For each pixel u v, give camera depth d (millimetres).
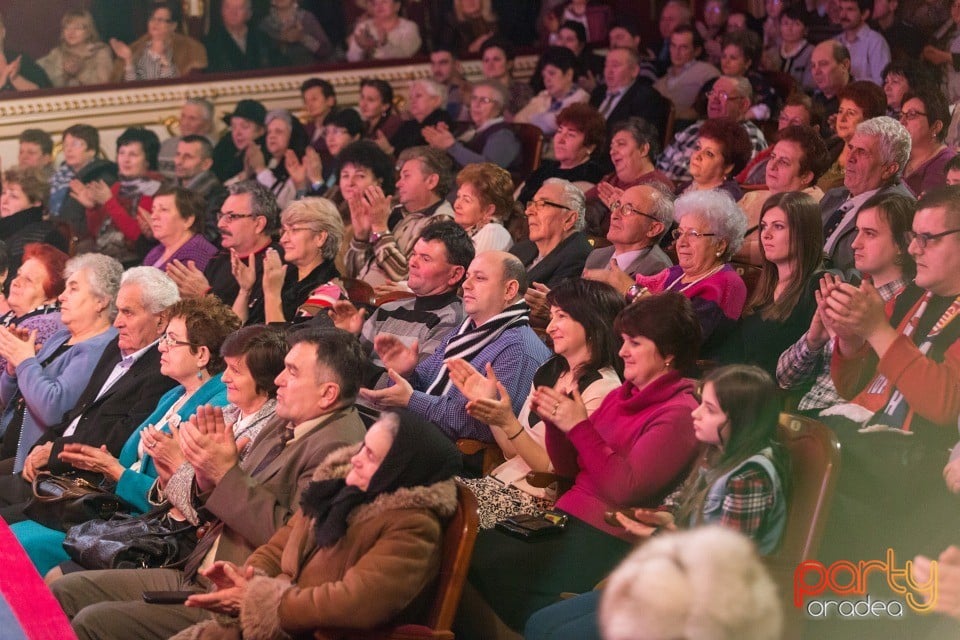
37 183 8375
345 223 7570
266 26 9648
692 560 3148
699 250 4453
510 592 3598
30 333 5957
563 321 4031
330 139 8133
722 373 3289
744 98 6777
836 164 5457
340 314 5109
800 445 3229
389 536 3238
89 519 4582
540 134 7738
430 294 5137
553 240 5434
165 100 9375
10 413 5918
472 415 4039
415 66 9711
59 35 9211
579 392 4016
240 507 3740
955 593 3234
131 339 5293
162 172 8953
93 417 5152
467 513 3307
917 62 5668
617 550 3580
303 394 3859
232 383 4297
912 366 3578
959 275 3625
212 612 3512
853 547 3469
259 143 8734
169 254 7031
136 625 3717
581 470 3789
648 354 3689
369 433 3316
